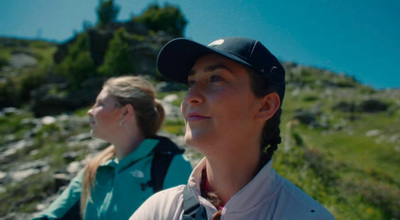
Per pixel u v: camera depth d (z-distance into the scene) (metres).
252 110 1.25
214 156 1.25
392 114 19.11
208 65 1.26
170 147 2.22
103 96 2.38
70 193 2.42
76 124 14.72
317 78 29.92
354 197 5.82
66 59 27.98
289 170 6.20
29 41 59.09
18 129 18.19
